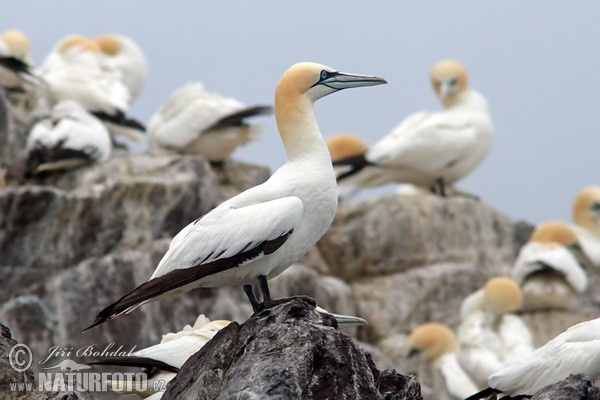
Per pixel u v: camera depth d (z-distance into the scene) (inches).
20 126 1008.2
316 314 420.2
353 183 1132.5
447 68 1140.5
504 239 1107.9
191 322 878.4
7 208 853.8
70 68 1102.4
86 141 934.4
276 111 459.8
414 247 1082.1
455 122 1119.6
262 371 397.4
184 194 926.4
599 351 466.0
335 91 461.7
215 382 410.6
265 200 439.8
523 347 900.0
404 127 1125.7
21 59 1149.7
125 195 904.9
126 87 1232.8
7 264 848.9
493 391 480.4
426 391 938.1
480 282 1061.1
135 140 1103.6
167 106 1084.5
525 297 1046.4
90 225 883.4
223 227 433.7
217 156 1073.5
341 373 402.3
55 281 855.7
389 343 1011.9
